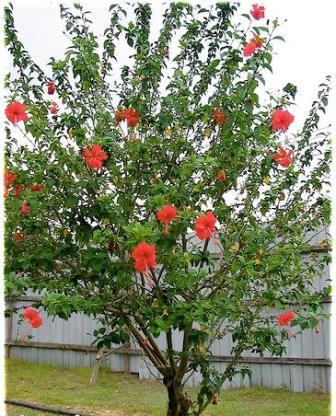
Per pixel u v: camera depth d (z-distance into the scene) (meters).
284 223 3.68
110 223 3.03
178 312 2.81
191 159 3.02
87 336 7.52
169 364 3.51
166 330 2.82
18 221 3.04
